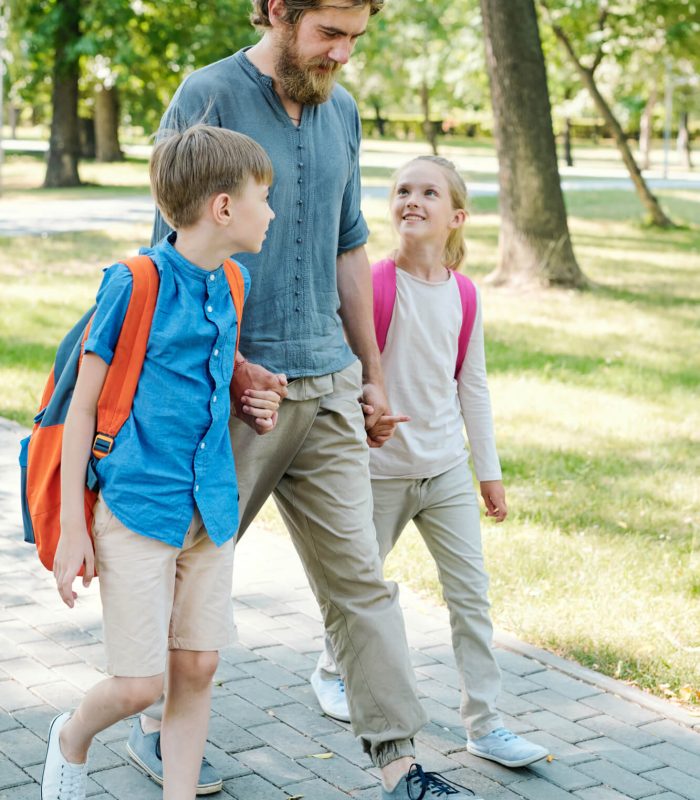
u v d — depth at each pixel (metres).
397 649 3.32
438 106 43.56
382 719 3.31
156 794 3.45
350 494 3.38
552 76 27.83
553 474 7.43
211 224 2.86
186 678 3.05
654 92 53.94
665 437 8.54
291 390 3.30
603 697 4.30
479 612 3.79
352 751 3.80
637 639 4.77
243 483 3.33
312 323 3.36
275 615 4.96
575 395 9.80
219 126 3.26
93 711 2.93
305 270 3.34
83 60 32.69
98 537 2.87
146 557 2.86
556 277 15.84
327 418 3.39
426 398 3.76
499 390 9.89
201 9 31.97
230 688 4.23
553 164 15.83
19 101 41.44
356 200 3.60
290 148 3.30
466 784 3.63
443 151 59.31
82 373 2.83
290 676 4.35
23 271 15.41
